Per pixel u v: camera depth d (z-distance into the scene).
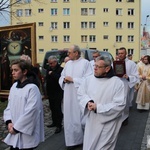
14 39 9.49
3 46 9.63
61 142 6.28
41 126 3.92
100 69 3.97
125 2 55.59
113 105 3.83
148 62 10.28
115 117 3.85
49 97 7.34
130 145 6.04
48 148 5.88
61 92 7.21
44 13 55.34
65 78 5.78
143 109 10.23
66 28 55.66
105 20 55.69
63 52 12.03
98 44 55.69
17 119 3.73
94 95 3.96
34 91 3.73
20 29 9.40
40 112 3.84
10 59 9.60
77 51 5.89
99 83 3.98
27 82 3.78
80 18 55.56
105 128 3.89
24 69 3.77
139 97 10.24
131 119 8.68
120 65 6.74
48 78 7.30
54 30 55.56
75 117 5.77
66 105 5.82
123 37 55.81
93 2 55.47
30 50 9.34
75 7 55.44
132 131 7.18
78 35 55.56
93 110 3.85
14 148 3.82
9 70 9.68
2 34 9.58
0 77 9.81
